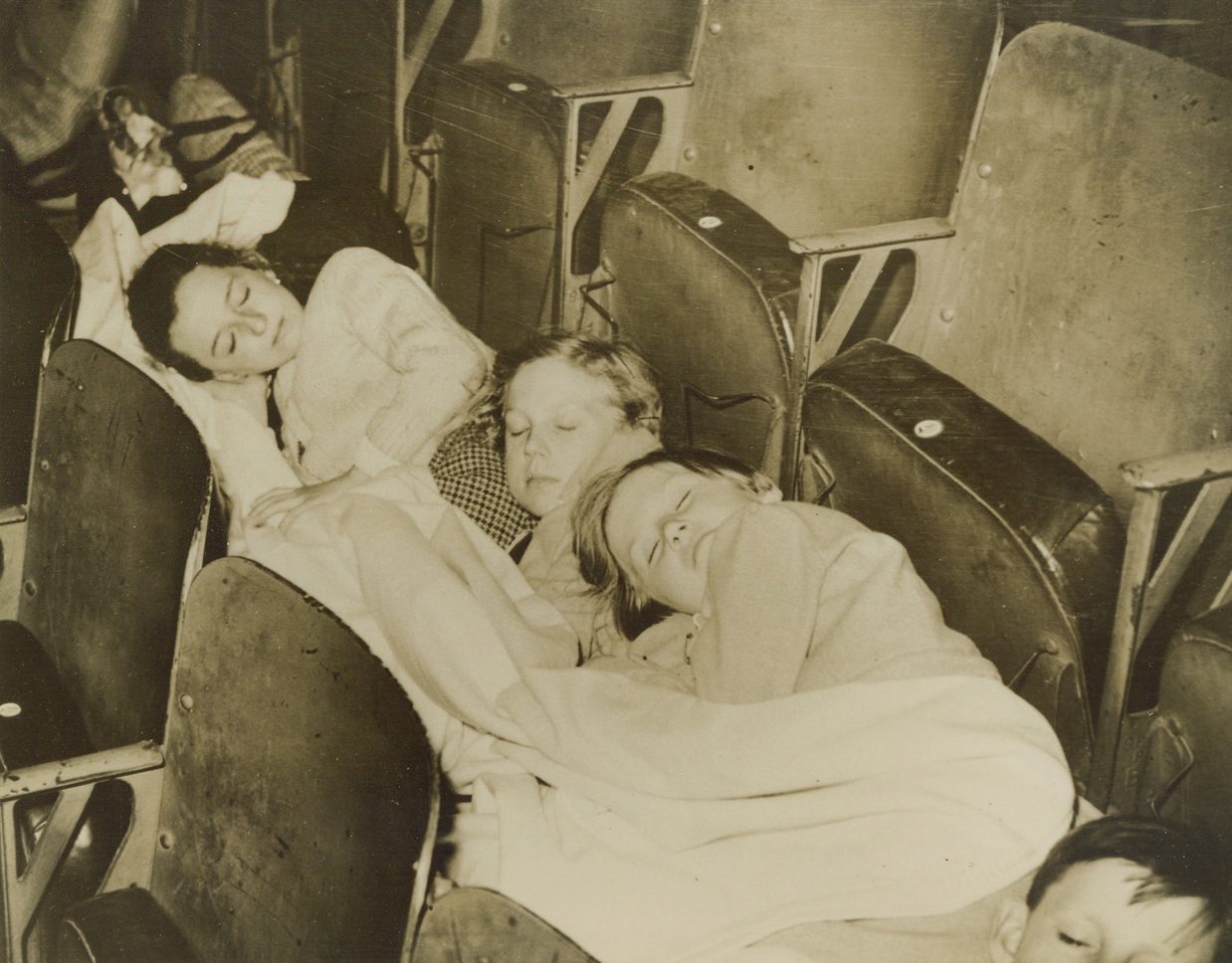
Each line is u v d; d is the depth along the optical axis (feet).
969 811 6.47
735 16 6.38
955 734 6.56
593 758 6.86
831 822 6.55
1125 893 6.39
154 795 6.28
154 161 7.30
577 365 7.14
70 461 7.07
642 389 7.10
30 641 7.46
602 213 6.91
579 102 6.68
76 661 7.07
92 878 6.63
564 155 6.81
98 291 7.56
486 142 6.93
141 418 6.56
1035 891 6.42
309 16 6.91
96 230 7.47
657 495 7.07
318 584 7.52
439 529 7.34
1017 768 6.51
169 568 6.40
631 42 6.55
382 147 7.11
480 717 7.12
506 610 7.20
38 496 7.38
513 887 6.64
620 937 6.50
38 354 7.68
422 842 4.88
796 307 6.68
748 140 6.60
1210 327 6.23
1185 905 6.38
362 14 6.85
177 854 6.15
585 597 7.14
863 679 6.68
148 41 7.09
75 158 7.31
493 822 6.81
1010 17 6.09
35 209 7.43
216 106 7.16
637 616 7.06
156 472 6.48
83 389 6.91
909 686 6.64
